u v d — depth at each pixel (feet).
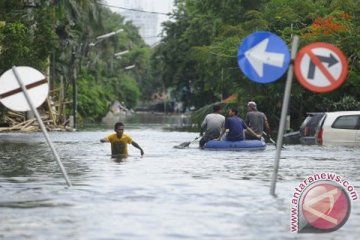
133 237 47.80
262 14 256.73
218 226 51.55
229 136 136.67
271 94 235.61
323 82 61.82
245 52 63.10
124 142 120.16
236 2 318.04
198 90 437.17
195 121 296.51
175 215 55.93
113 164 102.94
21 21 246.88
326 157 116.98
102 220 53.67
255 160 111.04
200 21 375.45
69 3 317.42
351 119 145.79
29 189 71.26
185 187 73.10
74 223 52.39
